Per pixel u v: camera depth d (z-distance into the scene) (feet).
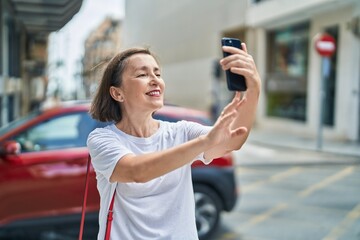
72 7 27.09
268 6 49.37
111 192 5.41
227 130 4.71
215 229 15.12
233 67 5.15
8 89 33.50
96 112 5.93
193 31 76.33
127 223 5.40
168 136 5.82
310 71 45.73
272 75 53.11
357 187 23.85
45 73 54.03
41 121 13.96
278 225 17.16
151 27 94.99
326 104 43.32
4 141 13.44
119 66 5.68
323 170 29.07
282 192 22.79
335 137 41.73
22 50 43.11
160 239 5.36
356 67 39.58
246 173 28.12
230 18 60.80
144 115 5.67
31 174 13.08
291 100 49.83
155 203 5.43
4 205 12.91
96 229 14.67
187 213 5.57
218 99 64.13
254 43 56.39
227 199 15.11
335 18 41.73
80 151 13.57
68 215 13.33
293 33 49.88
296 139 42.98
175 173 5.50
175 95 86.79
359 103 39.73
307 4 41.34
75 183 13.35
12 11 30.35
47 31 35.29
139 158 4.86
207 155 5.69
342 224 17.21
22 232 13.20
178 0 83.51
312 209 19.48
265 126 54.24
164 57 92.63
